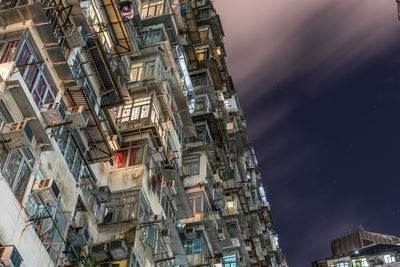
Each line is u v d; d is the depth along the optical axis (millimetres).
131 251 19844
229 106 57719
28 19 16234
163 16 32969
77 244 17875
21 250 13930
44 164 16203
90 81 21531
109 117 23453
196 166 35875
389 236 75312
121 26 25062
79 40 19422
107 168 23625
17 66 15016
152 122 26078
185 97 33062
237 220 42938
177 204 29578
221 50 54906
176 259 26297
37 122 15297
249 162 62688
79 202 19359
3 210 13422
